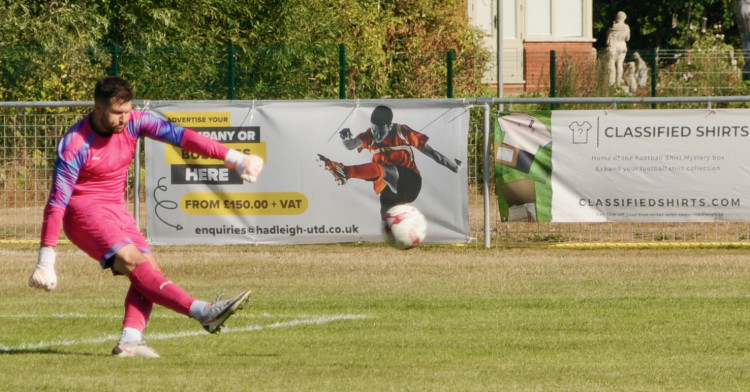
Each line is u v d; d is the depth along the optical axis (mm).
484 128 55812
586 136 53562
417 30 104250
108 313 37062
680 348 30297
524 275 46875
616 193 53531
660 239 59188
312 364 27391
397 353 29344
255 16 94562
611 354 29312
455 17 109188
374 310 37719
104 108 26594
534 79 124438
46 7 83000
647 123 53156
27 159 60594
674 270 48188
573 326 34156
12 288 43375
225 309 26703
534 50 137125
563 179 53750
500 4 82500
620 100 54531
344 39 96125
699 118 53000
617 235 59438
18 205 60281
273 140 53812
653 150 53188
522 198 54125
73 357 27844
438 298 40594
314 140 53781
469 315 36469
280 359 28203
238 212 54094
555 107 76688
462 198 53812
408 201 53844
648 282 44688
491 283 44562
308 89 76625
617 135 53375
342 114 53719
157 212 54156
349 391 23594
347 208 53812
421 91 82938
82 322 35062
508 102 55125
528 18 137375
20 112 62781
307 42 93688
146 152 53938
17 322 35000
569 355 29125
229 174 53875
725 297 40531
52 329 33625
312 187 53875
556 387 24438
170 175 53969
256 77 75125
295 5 94625
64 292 42469
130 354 28078
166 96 75188
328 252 54906
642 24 186000
